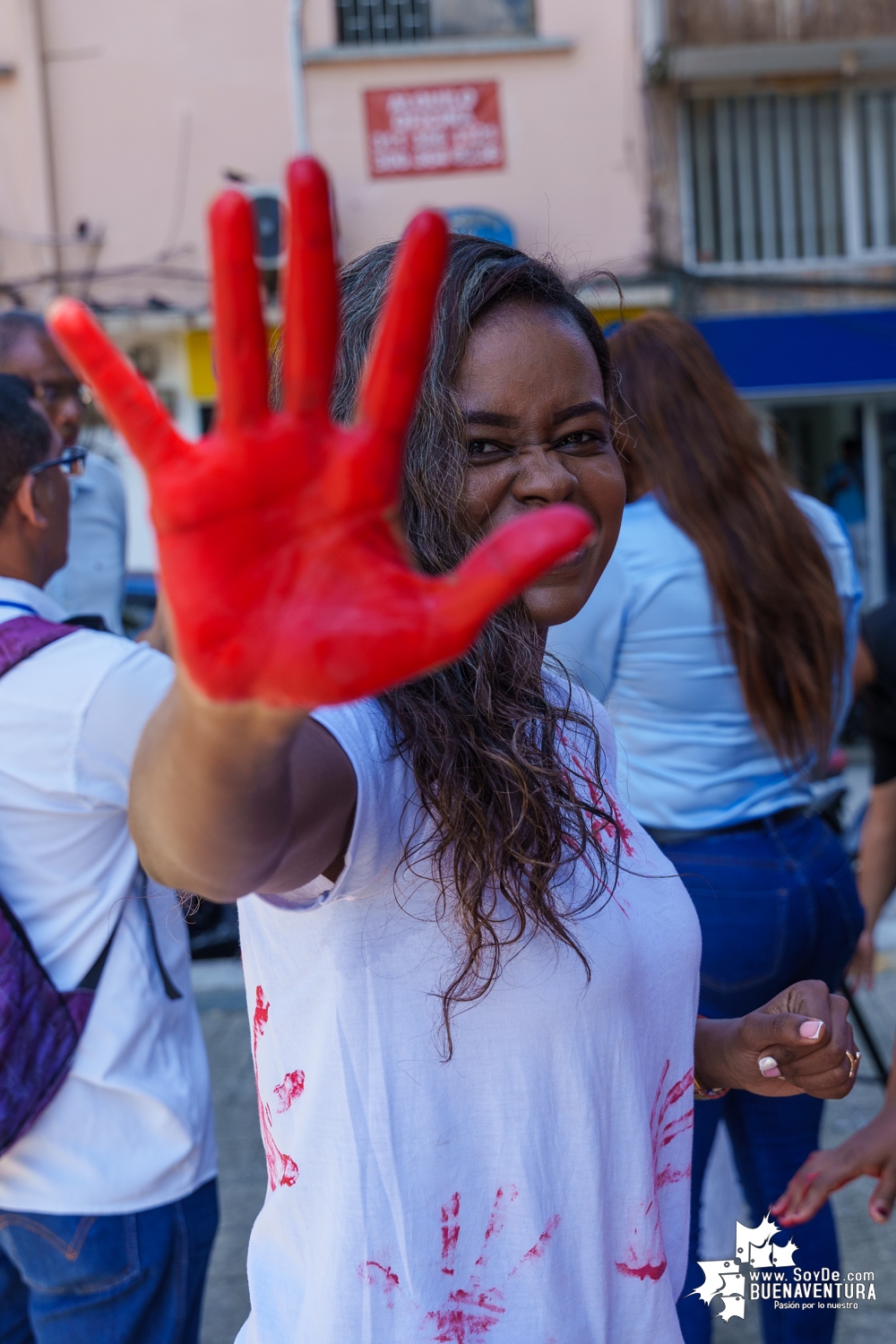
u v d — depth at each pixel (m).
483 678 0.90
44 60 8.45
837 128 8.88
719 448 1.91
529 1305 0.93
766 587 1.88
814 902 1.87
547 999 0.92
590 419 0.99
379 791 0.84
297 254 0.55
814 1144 1.91
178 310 8.40
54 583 3.14
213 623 0.56
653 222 8.69
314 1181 0.92
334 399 0.99
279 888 0.83
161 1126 1.52
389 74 8.56
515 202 8.68
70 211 8.54
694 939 1.09
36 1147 1.47
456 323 0.95
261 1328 0.97
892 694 2.08
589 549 1.02
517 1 8.65
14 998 1.42
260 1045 0.98
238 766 0.63
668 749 1.90
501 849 0.89
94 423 7.83
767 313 8.76
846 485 9.05
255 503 0.56
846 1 8.24
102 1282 1.48
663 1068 1.06
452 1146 0.91
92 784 1.45
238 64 8.53
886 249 8.94
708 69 8.53
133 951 1.52
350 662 0.55
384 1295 0.90
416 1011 0.90
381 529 0.57
